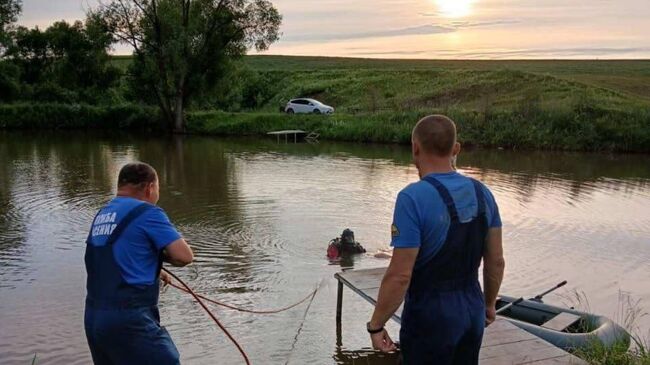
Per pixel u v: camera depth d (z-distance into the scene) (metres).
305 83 60.38
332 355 8.30
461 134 34.94
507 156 30.72
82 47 53.62
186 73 42.84
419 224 3.26
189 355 8.23
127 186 4.54
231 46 43.19
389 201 18.59
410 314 3.43
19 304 10.02
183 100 44.25
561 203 18.72
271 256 12.79
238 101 56.84
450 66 77.50
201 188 20.67
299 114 43.56
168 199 18.72
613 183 22.62
